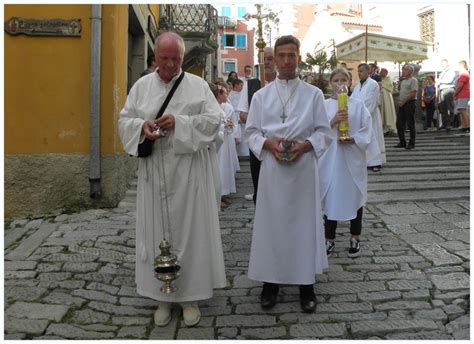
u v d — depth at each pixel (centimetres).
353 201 426
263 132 336
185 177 313
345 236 498
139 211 323
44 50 576
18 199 567
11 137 567
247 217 571
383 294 350
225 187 639
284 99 331
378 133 783
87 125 584
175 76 317
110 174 593
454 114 1327
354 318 315
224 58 3728
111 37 588
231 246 465
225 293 360
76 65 582
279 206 325
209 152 336
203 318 320
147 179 318
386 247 452
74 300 333
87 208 588
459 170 779
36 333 287
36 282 361
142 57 999
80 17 580
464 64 1182
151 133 302
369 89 775
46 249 432
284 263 324
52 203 577
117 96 611
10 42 569
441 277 376
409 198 634
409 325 303
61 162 580
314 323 310
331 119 436
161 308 315
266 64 484
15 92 570
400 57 1427
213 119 314
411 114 949
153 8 1219
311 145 323
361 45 1294
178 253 313
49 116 578
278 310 330
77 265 396
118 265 403
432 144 1012
